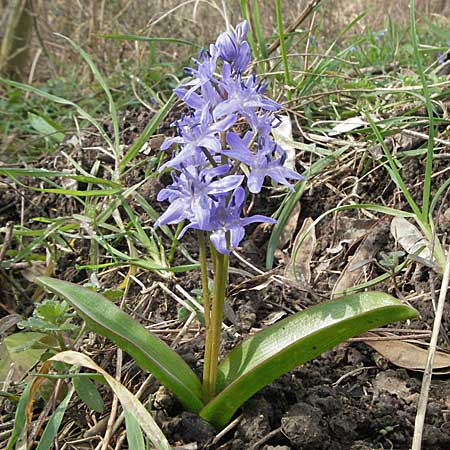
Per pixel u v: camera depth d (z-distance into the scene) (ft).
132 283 1.05
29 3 2.41
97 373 0.78
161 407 0.77
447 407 0.77
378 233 1.04
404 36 2.11
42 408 0.83
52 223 1.09
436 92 1.28
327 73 1.51
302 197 1.16
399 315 0.64
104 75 2.19
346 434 0.72
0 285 1.10
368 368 0.84
